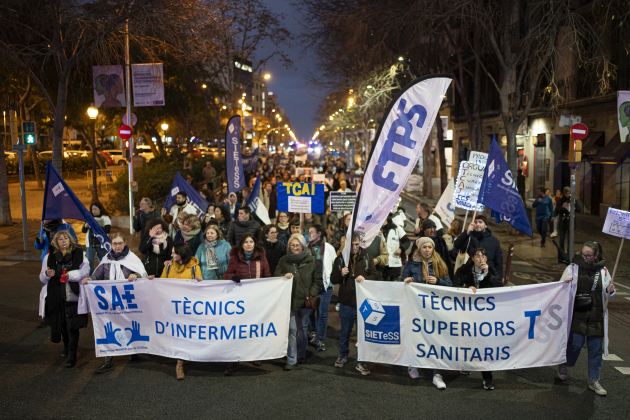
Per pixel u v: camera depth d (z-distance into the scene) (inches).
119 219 792.3
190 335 267.1
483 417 218.2
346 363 281.1
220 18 774.5
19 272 490.3
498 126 1270.9
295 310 273.3
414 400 234.8
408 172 262.1
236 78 1379.2
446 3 707.4
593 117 884.0
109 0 630.5
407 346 259.1
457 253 311.7
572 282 250.2
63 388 246.1
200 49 752.3
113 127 1615.4
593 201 916.6
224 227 415.5
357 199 264.8
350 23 831.1
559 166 1039.0
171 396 237.6
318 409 224.7
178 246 273.0
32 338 315.0
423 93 259.8
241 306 266.7
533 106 1067.9
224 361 266.8
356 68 1187.9
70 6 618.2
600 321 245.8
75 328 268.8
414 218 903.1
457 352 255.1
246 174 1159.6
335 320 359.6
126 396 237.3
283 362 283.9
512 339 254.1
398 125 261.3
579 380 259.4
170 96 1294.3
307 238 391.9
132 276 268.2
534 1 715.4
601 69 807.7
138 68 683.4
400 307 259.0
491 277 261.3
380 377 262.7
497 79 1258.0
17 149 580.1
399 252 347.6
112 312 268.8
